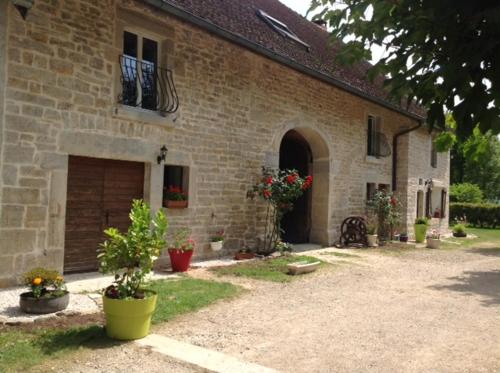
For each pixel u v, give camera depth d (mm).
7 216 5453
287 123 10062
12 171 5484
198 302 5422
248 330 4535
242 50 8867
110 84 6555
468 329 4820
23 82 5566
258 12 10875
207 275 7121
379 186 14320
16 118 5508
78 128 6164
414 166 15281
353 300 6031
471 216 25938
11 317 4352
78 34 6152
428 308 5723
